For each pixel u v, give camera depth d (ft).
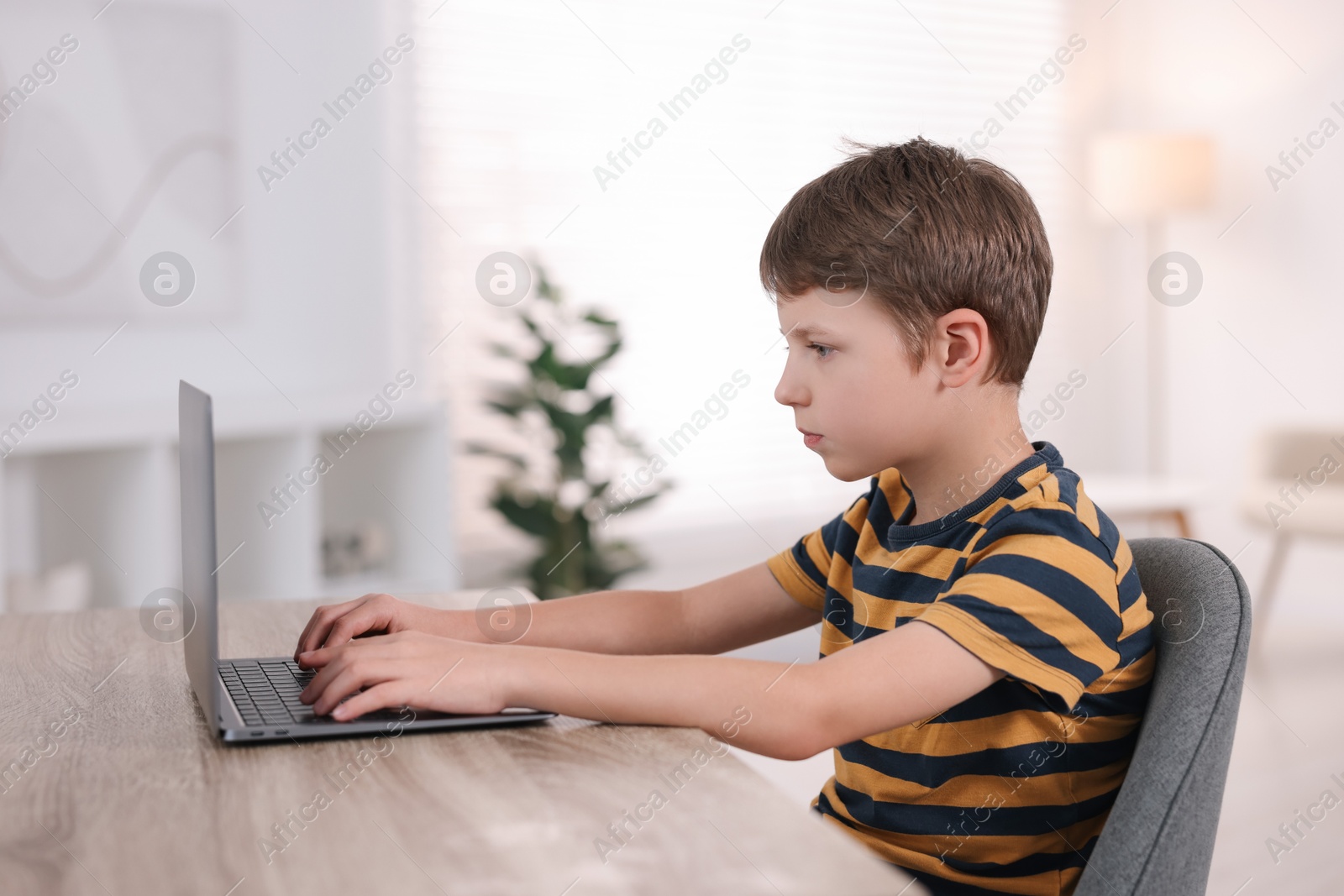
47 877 1.66
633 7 10.35
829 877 1.66
